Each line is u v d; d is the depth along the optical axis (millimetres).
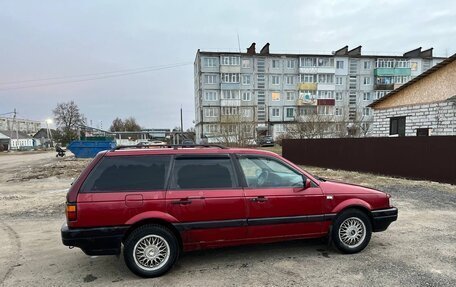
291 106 58719
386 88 59594
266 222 4258
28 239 5594
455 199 8234
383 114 18547
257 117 57531
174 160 4172
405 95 17031
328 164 16484
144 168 4055
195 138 66375
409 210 7105
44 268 4285
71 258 4637
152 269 3916
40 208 8125
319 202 4469
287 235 4379
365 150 14062
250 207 4203
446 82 14805
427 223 6082
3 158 36656
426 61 60656
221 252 4703
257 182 4406
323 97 58719
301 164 18766
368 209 4613
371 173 13711
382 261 4277
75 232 3701
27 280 3912
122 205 3824
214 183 4195
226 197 4137
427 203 7793
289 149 19906
